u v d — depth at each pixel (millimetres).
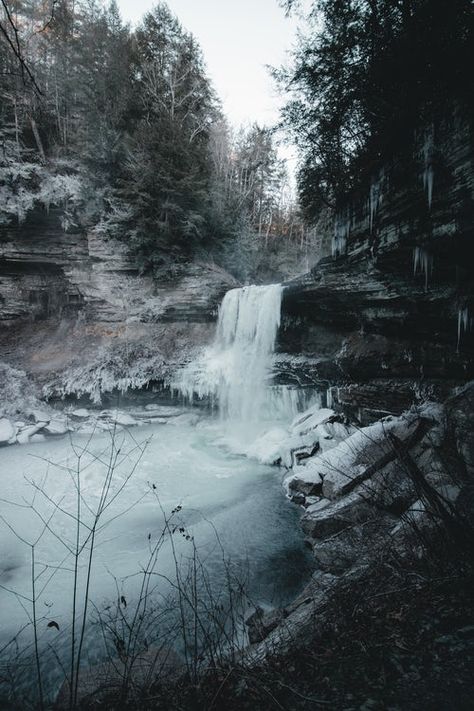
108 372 14422
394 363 9031
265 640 3064
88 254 17000
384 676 1883
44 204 16047
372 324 9945
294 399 13062
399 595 2641
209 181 18953
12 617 4301
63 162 16844
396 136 6422
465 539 2744
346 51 6863
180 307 16672
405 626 2277
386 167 6930
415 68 5297
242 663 2250
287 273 30578
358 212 8539
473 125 4699
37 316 17312
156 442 11578
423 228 6098
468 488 4008
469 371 7121
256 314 14109
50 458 9906
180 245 18203
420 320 8070
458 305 6637
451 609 2328
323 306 11656
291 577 5031
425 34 4848
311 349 13211
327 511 6082
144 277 17125
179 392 14578
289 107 8539
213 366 14844
